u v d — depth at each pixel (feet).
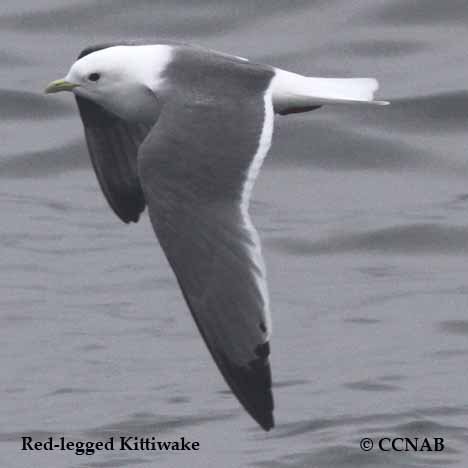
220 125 29.53
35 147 62.23
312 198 58.18
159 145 28.96
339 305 48.29
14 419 39.78
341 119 62.39
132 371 42.68
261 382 26.86
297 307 48.16
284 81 31.17
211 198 28.17
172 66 31.73
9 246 53.57
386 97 63.93
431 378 41.91
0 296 48.65
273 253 53.47
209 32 70.03
